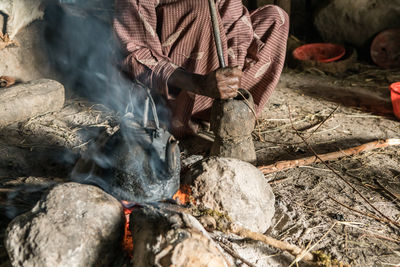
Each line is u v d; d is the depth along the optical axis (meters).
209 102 3.31
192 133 3.42
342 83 5.04
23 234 1.75
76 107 3.89
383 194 2.76
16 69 4.19
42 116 3.63
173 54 3.20
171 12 3.11
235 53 3.28
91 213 1.81
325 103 4.38
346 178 2.94
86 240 1.76
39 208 1.83
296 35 6.58
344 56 5.79
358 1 5.77
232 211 2.18
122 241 1.93
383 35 5.65
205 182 2.22
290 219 2.48
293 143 3.45
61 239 1.73
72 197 1.84
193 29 3.11
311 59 5.81
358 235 2.36
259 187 2.33
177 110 3.23
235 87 2.54
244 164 2.36
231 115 2.60
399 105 3.85
